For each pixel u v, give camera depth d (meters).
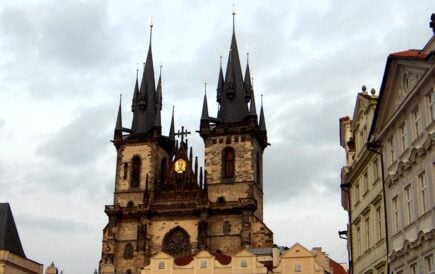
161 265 103.94
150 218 132.00
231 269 100.75
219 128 138.75
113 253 129.50
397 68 45.34
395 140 47.28
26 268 109.44
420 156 41.38
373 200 53.09
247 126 136.88
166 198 134.75
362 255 57.59
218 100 145.88
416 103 42.44
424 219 40.62
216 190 134.00
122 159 141.25
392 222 47.62
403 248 43.78
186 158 138.25
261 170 145.00
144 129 144.50
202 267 102.06
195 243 128.38
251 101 140.62
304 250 99.94
